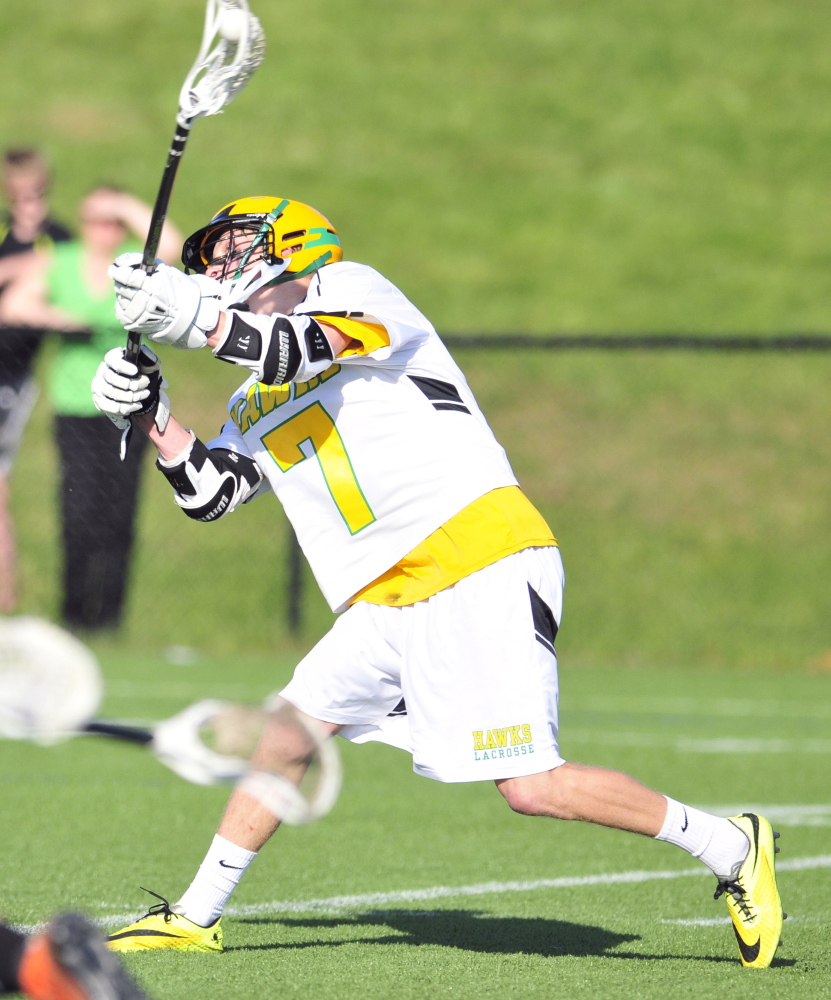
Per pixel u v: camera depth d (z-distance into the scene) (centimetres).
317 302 1370
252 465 1446
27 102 9462
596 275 8056
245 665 4184
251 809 1405
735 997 1239
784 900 1731
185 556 5091
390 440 1369
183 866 1880
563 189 8981
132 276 1273
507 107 9900
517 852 2045
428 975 1306
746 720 3503
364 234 8344
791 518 5584
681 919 1619
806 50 10656
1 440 3988
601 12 11056
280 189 8712
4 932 845
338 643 1385
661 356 6756
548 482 5788
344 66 10250
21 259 3912
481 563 1332
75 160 8756
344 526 1383
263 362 1298
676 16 11006
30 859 1906
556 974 1322
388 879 1847
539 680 1313
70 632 4247
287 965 1341
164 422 1403
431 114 9769
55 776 2664
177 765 981
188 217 8269
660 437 6122
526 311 7650
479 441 1384
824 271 8150
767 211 8844
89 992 797
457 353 6688
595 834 2200
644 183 9100
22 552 4869
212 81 1275
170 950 1401
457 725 1320
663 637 4809
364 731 1413
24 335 3925
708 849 1352
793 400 6444
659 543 5388
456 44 10625
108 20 10556
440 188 8912
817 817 2323
